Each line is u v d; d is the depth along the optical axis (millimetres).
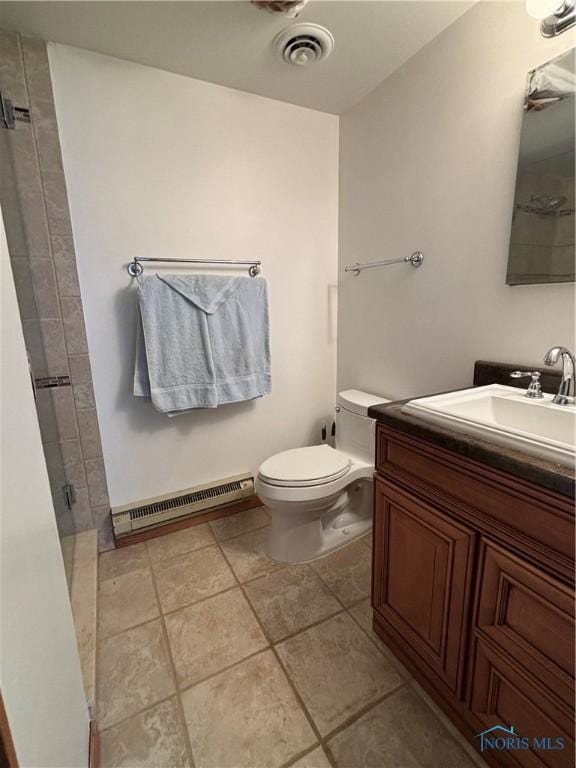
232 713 1037
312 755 939
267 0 1184
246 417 2064
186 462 1936
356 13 1282
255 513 2049
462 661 917
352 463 1745
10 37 1314
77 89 1447
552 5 992
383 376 1909
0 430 526
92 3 1205
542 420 1013
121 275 1641
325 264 2135
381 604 1198
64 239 1496
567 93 1045
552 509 687
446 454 896
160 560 1676
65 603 802
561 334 1137
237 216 1844
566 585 678
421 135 1530
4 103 1313
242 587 1502
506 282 1264
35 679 562
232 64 1544
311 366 2217
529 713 773
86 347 1606
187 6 1227
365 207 1894
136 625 1328
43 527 700
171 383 1697
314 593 1463
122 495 1805
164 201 1672
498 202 1271
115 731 999
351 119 1914
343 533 1775
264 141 1845
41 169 1420
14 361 635
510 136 1210
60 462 1614
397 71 1599
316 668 1159
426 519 967
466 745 949
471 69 1301
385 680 1118
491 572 813
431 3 1249
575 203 1054
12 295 667
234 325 1820
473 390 1196
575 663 678
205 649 1231
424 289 1613
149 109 1580
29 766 504
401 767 910
